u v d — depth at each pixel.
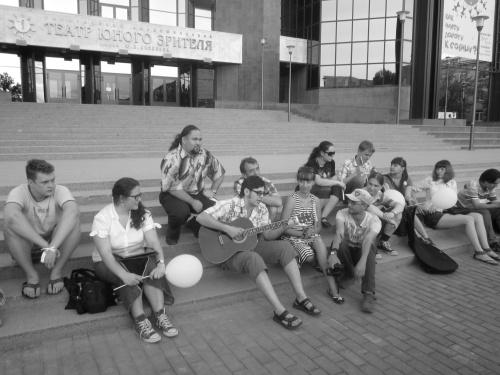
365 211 4.41
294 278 3.89
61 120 12.57
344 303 4.10
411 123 20.23
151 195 5.45
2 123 11.32
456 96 30.73
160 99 23.12
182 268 3.47
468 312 3.93
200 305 3.85
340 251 4.27
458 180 8.02
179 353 3.16
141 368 2.96
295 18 28.20
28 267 3.49
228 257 3.90
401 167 5.53
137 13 22.41
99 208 4.93
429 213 5.83
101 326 3.42
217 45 22.67
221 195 6.04
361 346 3.31
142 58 21.95
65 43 19.12
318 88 26.98
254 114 17.86
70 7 21.09
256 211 4.15
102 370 2.92
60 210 3.77
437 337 3.46
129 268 3.48
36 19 18.48
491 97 28.73
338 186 5.30
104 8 21.72
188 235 4.71
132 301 3.34
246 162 4.66
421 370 3.00
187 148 4.35
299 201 4.48
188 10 23.55
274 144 12.07
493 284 4.62
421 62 24.88
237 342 3.33
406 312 3.92
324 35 26.50
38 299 3.52
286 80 28.94
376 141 14.43
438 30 24.52
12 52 19.77
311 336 3.45
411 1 24.50
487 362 3.11
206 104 24.02
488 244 5.52
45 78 20.34
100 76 21.45
